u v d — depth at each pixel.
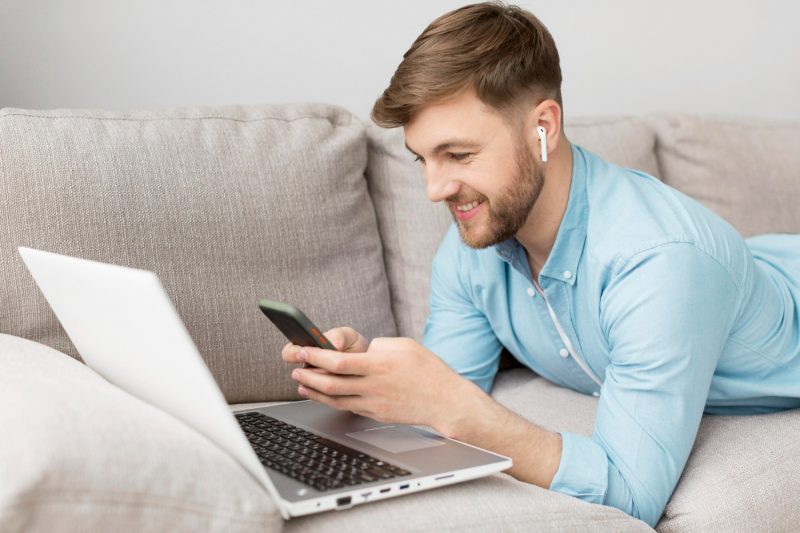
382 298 1.58
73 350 1.32
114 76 1.86
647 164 1.89
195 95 1.93
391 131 1.68
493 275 1.42
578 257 1.26
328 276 1.51
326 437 1.08
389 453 1.00
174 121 1.46
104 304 0.93
